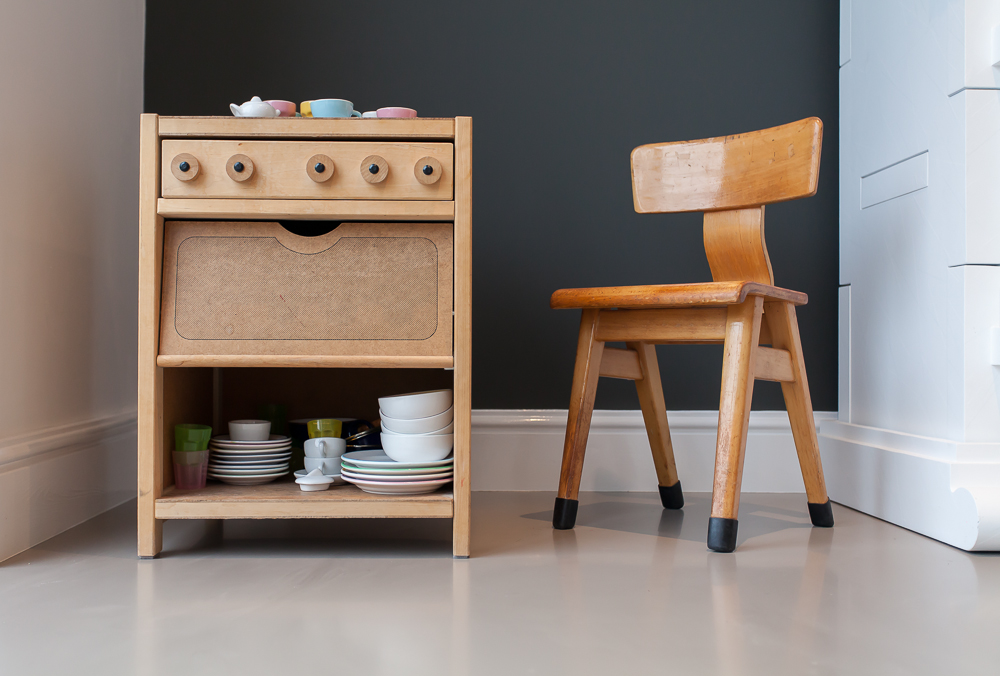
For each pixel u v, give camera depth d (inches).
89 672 28.2
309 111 49.2
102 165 60.0
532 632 32.7
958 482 49.4
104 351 60.3
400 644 31.2
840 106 69.7
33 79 49.2
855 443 62.3
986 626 33.9
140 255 45.0
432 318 46.1
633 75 71.3
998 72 51.8
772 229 71.3
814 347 71.0
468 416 45.8
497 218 70.6
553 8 71.3
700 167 57.9
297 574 41.9
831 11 71.8
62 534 51.3
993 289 51.5
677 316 50.4
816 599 37.6
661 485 61.4
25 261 48.2
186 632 32.5
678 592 38.7
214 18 69.9
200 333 45.5
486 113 70.8
